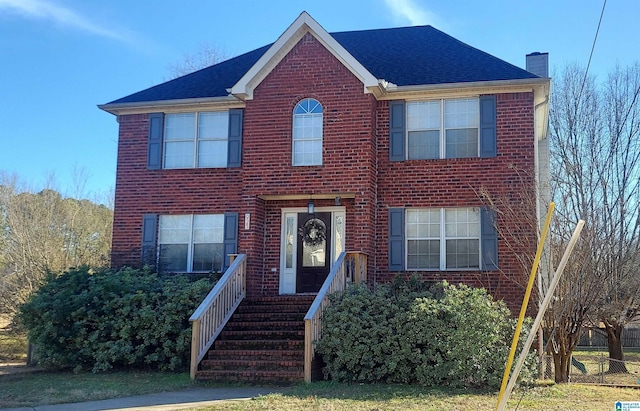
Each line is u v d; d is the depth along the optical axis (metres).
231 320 15.58
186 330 14.49
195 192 18.50
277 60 17.56
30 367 15.62
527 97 16.78
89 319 14.95
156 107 18.83
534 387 12.41
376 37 22.05
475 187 16.75
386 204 17.20
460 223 16.91
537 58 20.97
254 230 17.11
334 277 14.51
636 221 19.16
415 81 17.55
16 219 31.98
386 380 12.70
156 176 18.80
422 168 17.16
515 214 16.06
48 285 15.61
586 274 15.25
